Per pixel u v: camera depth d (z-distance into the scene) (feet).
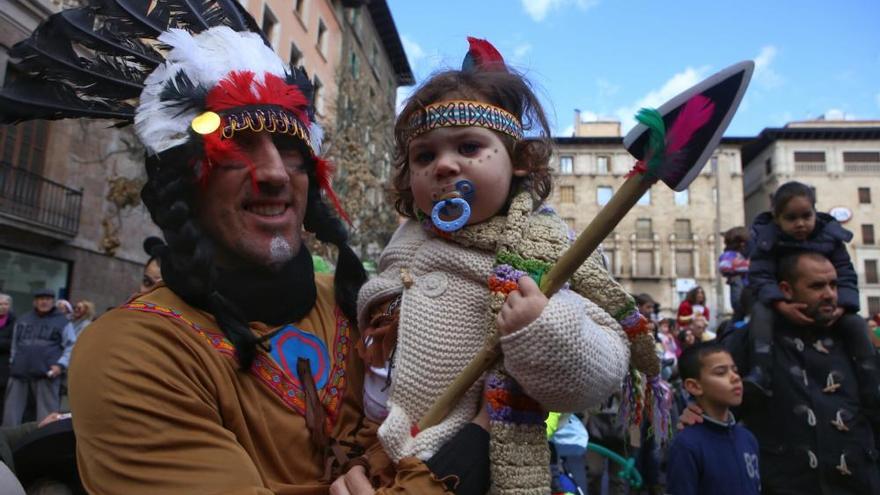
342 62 71.82
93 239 43.09
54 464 5.08
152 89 4.32
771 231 8.91
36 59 4.42
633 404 4.13
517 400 3.69
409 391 4.05
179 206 4.08
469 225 4.33
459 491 3.49
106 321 3.98
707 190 121.80
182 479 3.37
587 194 120.37
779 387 8.22
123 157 44.83
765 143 127.34
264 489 3.44
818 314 8.00
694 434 8.22
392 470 3.84
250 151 4.30
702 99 2.99
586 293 4.06
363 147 51.29
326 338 4.75
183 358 3.80
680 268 120.37
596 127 124.98
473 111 4.23
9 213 36.17
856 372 8.07
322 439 4.22
